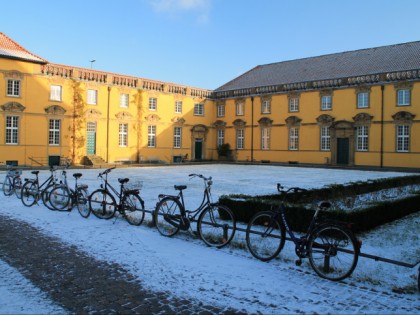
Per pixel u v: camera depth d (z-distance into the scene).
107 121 37.53
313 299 5.20
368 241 8.34
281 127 41.00
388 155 33.72
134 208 9.73
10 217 10.59
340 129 36.44
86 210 10.59
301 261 6.64
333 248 5.99
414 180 19.16
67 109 34.62
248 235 7.18
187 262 6.73
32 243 7.89
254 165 39.03
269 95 41.97
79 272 6.19
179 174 25.81
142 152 40.47
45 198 12.27
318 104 38.09
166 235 8.51
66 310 4.82
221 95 46.78
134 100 39.66
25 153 32.12
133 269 6.35
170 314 4.73
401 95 33.06
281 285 5.70
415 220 10.90
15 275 6.04
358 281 5.90
